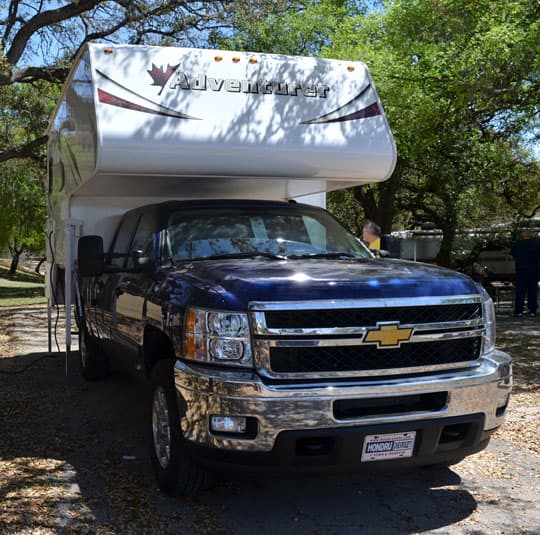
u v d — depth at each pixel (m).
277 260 4.77
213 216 5.44
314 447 3.73
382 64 12.52
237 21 14.90
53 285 8.26
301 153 5.79
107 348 6.40
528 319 13.52
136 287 5.08
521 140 19.97
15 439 5.45
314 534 3.80
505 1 10.61
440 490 4.49
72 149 6.58
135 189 6.56
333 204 24.19
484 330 4.16
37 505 4.12
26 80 17.11
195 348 3.86
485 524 3.95
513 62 9.88
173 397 4.09
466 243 24.83
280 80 5.93
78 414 6.21
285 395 3.62
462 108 12.12
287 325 3.72
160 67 5.63
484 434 4.09
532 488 4.52
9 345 10.82
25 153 18.45
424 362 3.94
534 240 14.09
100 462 4.92
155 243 5.20
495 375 4.06
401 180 20.64
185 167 5.52
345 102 6.07
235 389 3.64
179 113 5.54
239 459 3.71
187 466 4.05
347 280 3.95
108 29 16.50
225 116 5.66
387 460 3.83
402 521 3.99
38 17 14.96
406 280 4.04
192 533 3.77
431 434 3.86
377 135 6.07
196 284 4.10
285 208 5.72
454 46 11.35
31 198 29.70
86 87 5.79
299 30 17.53
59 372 8.19
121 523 3.88
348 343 3.76
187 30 15.64
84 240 5.26
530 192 24.80
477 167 19.86
